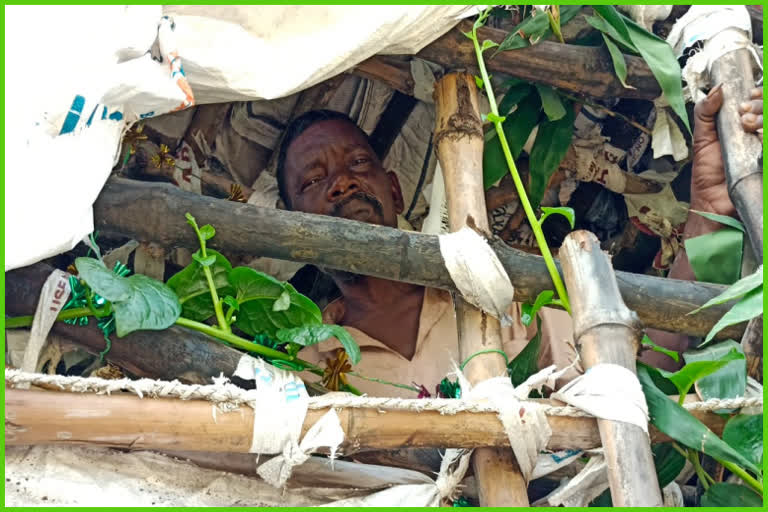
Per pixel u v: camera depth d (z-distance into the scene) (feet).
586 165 7.84
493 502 5.28
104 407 4.77
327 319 7.23
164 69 5.64
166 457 5.30
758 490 5.55
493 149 6.73
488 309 5.72
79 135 5.38
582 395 5.28
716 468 6.32
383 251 5.80
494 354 5.65
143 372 5.70
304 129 7.49
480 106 7.20
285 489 5.40
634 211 8.04
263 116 7.86
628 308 5.66
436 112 6.57
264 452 4.98
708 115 6.60
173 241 5.86
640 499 4.93
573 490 5.50
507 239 8.21
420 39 6.32
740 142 6.35
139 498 5.07
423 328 7.02
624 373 5.26
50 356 5.93
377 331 7.06
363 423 5.08
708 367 5.41
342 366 5.91
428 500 5.31
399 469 5.74
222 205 5.87
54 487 4.94
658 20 7.26
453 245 5.77
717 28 6.81
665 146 7.12
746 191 6.18
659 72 6.60
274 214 5.86
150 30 5.60
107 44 5.46
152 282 5.58
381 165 7.58
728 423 5.49
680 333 6.09
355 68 7.06
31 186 5.17
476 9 6.42
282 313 5.79
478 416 5.19
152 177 7.56
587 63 6.70
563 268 5.71
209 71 5.90
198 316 5.81
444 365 6.90
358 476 5.61
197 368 5.57
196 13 5.90
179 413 4.85
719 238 6.29
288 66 6.05
